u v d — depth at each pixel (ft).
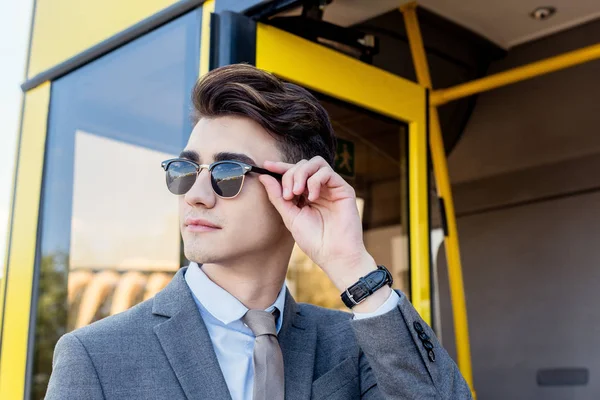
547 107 10.00
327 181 3.55
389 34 8.52
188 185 3.45
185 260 6.76
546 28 9.61
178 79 6.57
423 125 8.00
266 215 3.48
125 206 7.42
